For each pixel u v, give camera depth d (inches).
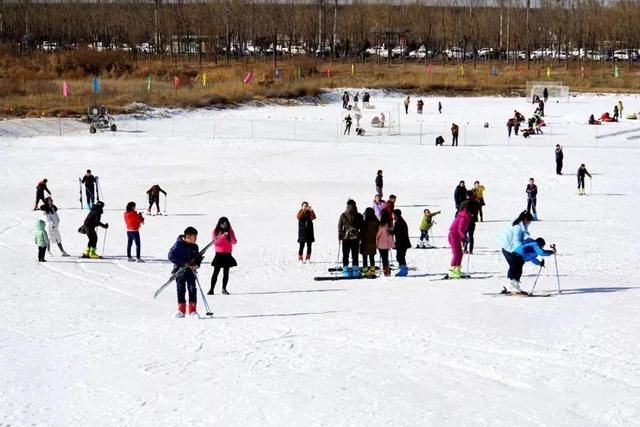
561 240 1041.5
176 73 3710.6
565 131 2448.3
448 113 2915.8
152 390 425.4
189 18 5187.0
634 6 5034.5
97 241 1013.2
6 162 1776.6
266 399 405.7
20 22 5093.5
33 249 978.7
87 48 4377.5
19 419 385.4
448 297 661.3
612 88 3666.3
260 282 770.8
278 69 3865.7
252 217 1248.2
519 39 5270.7
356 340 517.0
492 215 1283.2
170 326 577.6
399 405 392.2
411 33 5295.3
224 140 2059.5
